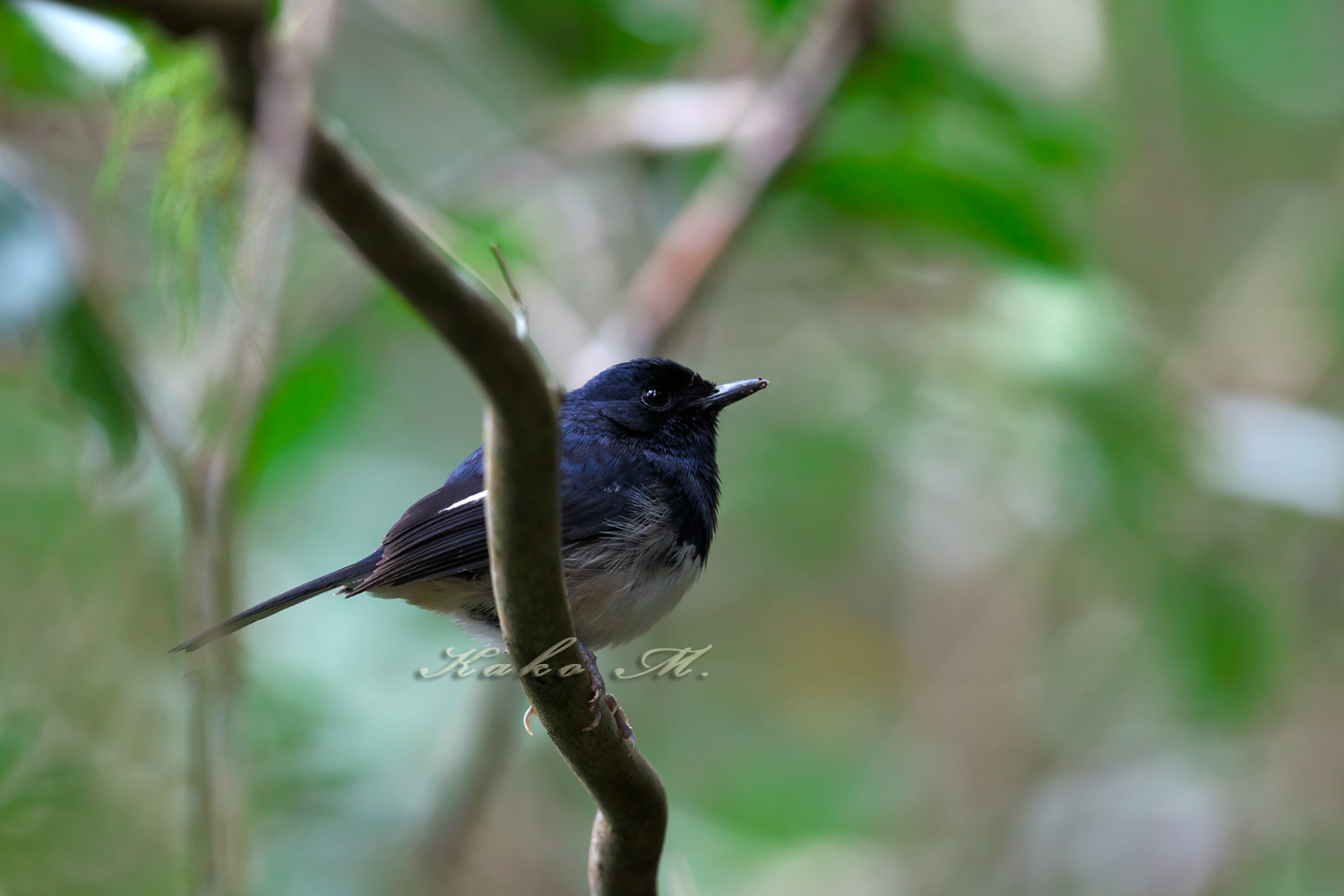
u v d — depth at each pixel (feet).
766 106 33.73
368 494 45.62
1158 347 38.55
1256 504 35.58
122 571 32.22
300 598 22.15
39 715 30.76
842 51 32.19
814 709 51.03
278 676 38.99
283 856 34.99
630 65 36.19
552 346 34.35
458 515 21.77
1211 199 47.60
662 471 23.57
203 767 24.47
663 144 35.35
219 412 24.23
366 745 38.42
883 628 53.26
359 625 41.83
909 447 44.55
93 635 31.63
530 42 35.68
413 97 42.24
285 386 30.09
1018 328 34.63
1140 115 47.52
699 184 37.52
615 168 39.27
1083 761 43.37
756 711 50.65
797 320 45.68
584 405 24.57
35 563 31.40
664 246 33.24
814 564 50.47
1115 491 34.42
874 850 44.32
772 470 47.19
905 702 48.47
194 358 25.66
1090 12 41.86
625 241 40.73
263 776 36.27
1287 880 38.22
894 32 32.45
